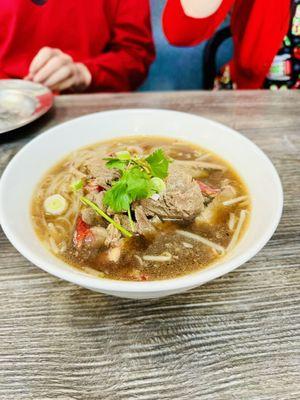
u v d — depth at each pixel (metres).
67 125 0.25
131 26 0.52
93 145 0.26
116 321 0.16
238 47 0.45
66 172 0.23
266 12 0.41
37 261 0.15
